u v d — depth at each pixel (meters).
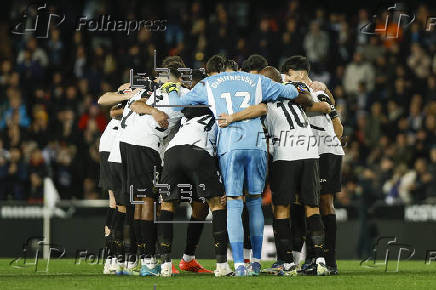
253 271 23.14
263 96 23.19
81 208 39.00
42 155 45.62
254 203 23.47
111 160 25.25
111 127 26.45
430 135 48.59
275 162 23.47
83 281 21.39
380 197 42.94
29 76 53.44
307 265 24.31
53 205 39.00
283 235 23.38
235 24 54.00
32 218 38.94
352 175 43.53
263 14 59.38
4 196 44.88
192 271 25.98
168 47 53.91
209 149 23.09
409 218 39.06
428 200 41.69
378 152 47.19
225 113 22.67
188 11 56.62
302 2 59.78
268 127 23.91
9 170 45.19
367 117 50.25
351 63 54.50
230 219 22.80
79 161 46.34
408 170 44.91
